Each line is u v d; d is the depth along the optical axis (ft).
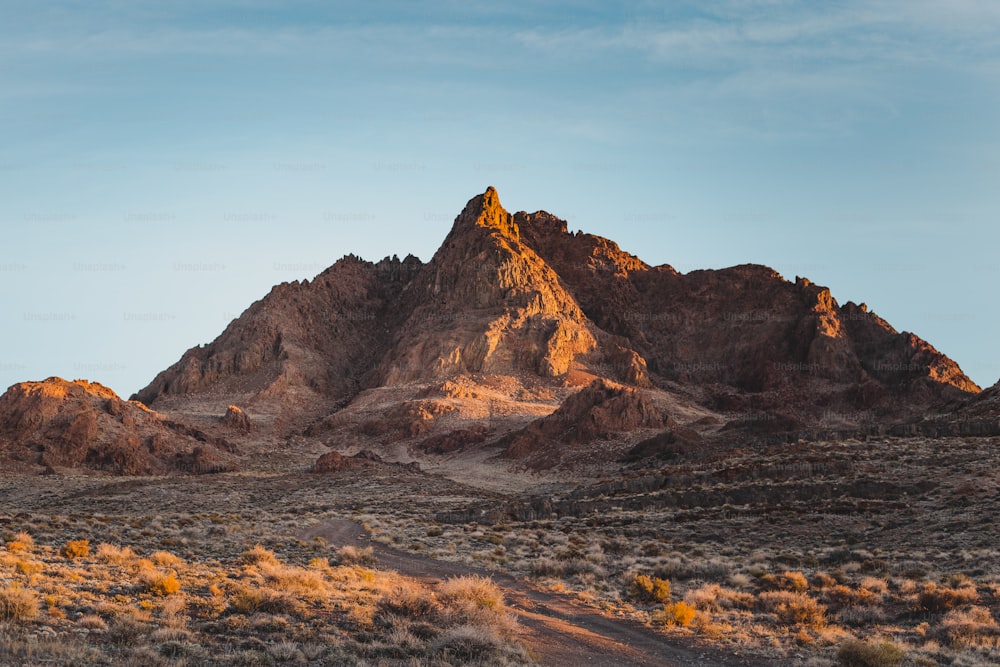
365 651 83.10
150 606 93.91
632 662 89.81
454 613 98.94
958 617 106.32
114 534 168.14
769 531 212.84
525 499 329.11
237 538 182.60
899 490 246.47
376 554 185.68
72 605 91.04
